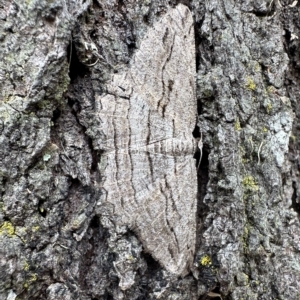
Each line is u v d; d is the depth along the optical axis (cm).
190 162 6
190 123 6
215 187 7
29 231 5
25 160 5
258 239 7
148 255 6
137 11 6
